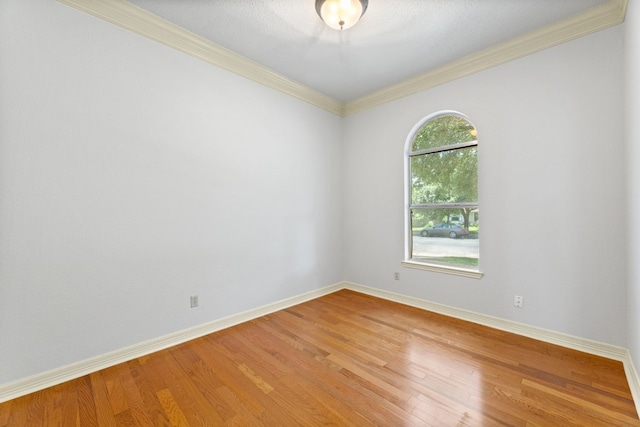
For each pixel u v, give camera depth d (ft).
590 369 6.50
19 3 5.72
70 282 6.33
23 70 5.75
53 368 6.11
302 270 11.58
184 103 8.15
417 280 10.88
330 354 7.31
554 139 7.79
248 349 7.63
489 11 7.04
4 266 5.59
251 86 9.78
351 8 6.42
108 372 6.56
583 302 7.39
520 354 7.22
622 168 6.82
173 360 7.08
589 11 6.98
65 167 6.25
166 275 7.82
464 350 7.46
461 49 8.73
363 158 12.64
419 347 7.64
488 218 9.02
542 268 8.02
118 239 7.00
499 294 8.82
